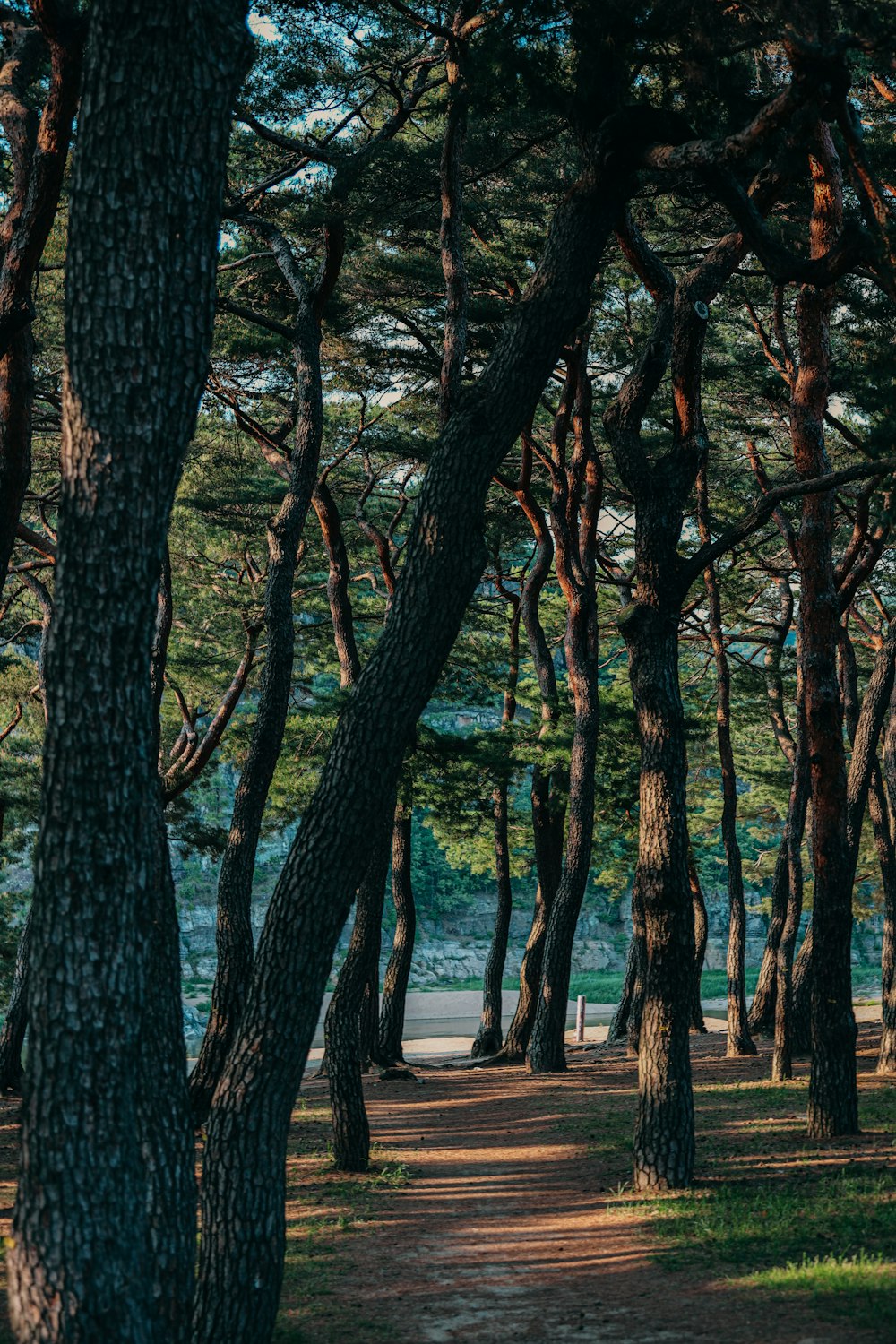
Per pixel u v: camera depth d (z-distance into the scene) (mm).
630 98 8891
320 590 27922
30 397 10344
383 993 26922
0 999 32688
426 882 85562
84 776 4543
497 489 25547
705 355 20109
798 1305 6809
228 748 25703
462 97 10961
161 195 4734
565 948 23812
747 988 69188
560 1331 6895
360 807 6684
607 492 24953
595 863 33500
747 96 8172
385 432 23531
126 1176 4453
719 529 23672
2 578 10219
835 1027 13164
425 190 15375
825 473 13516
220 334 17719
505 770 23812
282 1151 6539
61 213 14977
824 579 13391
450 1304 7695
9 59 10930
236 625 27047
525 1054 27203
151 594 4727
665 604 11609
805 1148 12453
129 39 4719
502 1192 11875
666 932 11281
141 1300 4438
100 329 4672
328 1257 9211
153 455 4699
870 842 34062
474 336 18562
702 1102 17000
